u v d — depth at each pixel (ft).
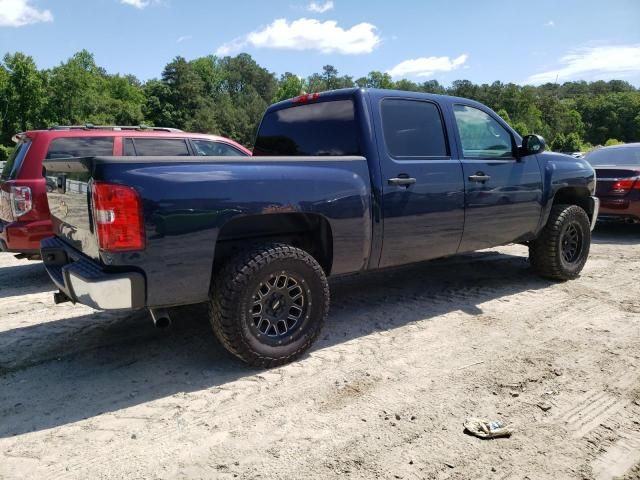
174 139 21.58
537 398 9.71
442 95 14.71
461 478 7.38
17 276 20.51
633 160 29.09
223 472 7.59
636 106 469.16
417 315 14.57
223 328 10.37
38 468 7.75
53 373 11.12
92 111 260.01
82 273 9.71
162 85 299.17
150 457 8.00
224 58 474.08
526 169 16.22
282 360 11.15
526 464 7.70
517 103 449.48
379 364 11.28
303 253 11.19
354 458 7.88
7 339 13.12
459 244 14.79
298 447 8.20
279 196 10.80
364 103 12.84
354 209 12.05
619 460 7.81
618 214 26.81
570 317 14.30
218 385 10.41
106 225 9.14
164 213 9.48
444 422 8.87
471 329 13.41
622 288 17.24
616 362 11.32
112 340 12.98
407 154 13.43
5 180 18.17
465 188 14.42
